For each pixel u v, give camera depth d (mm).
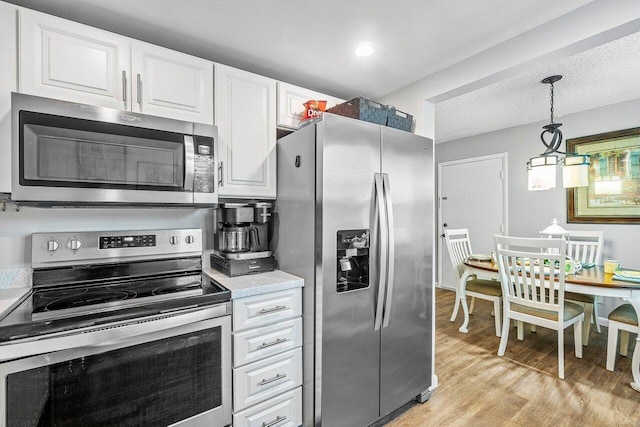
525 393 2117
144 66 1559
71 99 1388
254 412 1538
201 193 1646
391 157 1830
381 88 2361
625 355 2617
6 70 1270
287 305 1633
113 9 1473
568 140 3514
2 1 1278
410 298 1945
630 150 3078
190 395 1366
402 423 1837
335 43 1773
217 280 1663
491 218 4270
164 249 1779
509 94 2898
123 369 1221
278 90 1990
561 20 1521
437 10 1480
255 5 1448
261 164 1916
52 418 1092
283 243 1887
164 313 1298
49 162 1290
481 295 3193
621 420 1828
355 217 1666
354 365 1683
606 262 2572
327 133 1565
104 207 1625
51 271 1515
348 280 1807
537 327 3332
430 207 2068
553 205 3670
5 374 1021
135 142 1473
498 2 1420
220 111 1774
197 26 1619
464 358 2633
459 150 4656
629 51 2125
